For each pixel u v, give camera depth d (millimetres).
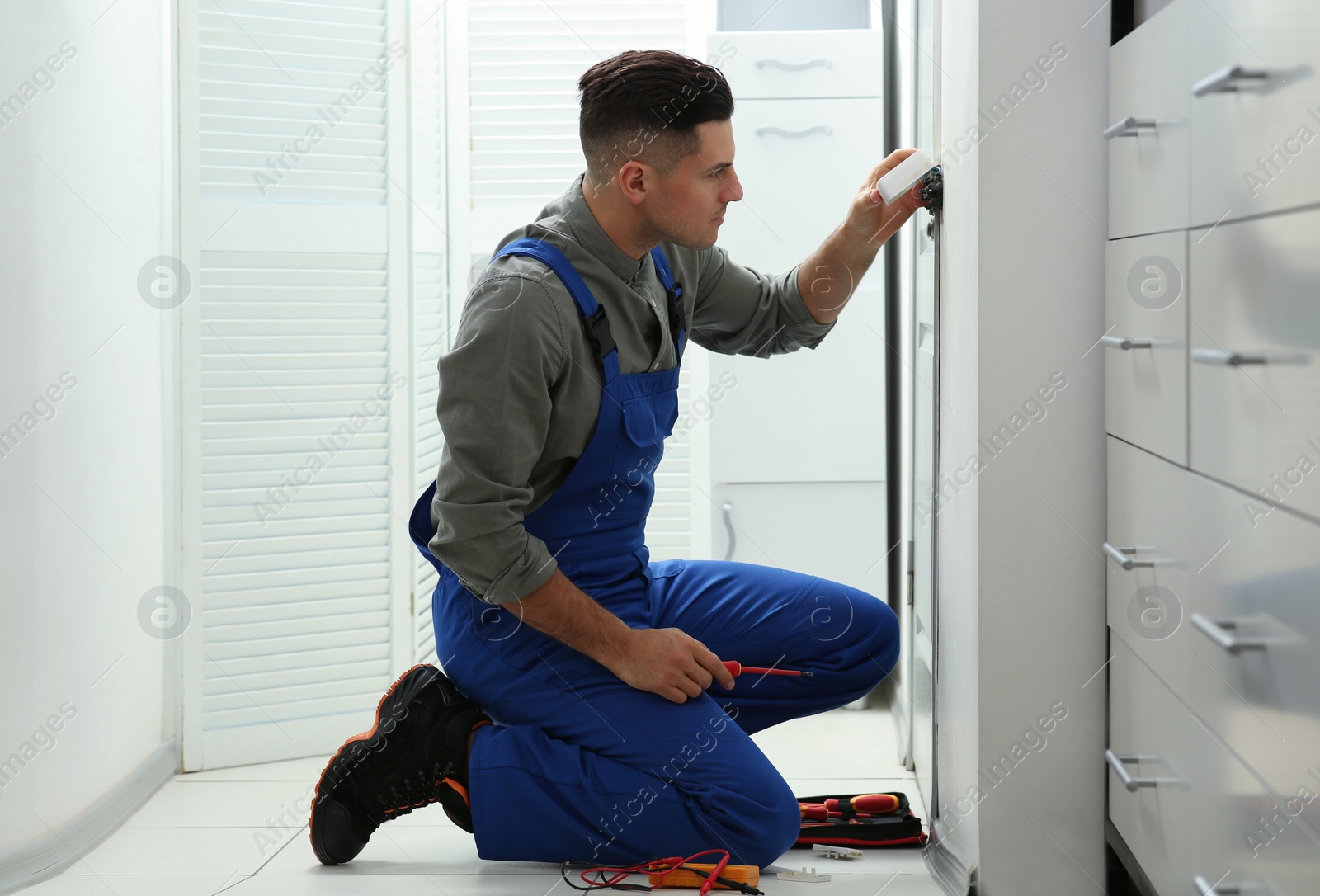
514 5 2559
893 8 2471
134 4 1983
